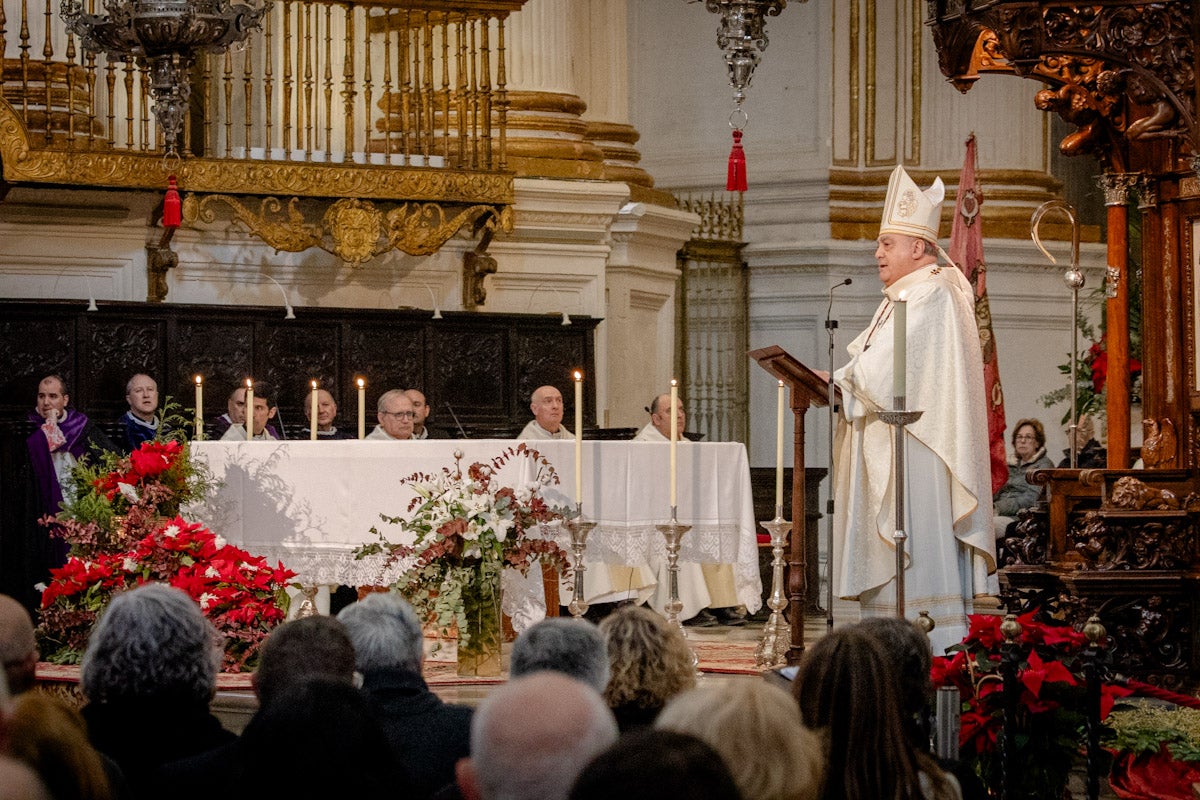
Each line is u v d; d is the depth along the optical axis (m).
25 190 15.10
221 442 10.48
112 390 14.72
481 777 3.54
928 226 10.20
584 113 18.94
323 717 4.46
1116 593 9.66
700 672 10.20
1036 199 19.77
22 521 13.12
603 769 3.13
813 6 20.06
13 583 13.11
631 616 5.59
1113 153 10.72
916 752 4.95
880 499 9.83
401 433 12.89
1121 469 10.35
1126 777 7.80
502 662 10.34
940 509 9.90
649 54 20.66
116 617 5.48
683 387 19.36
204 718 5.55
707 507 10.34
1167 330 10.53
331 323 15.61
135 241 15.52
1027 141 19.91
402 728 5.65
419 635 5.92
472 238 16.72
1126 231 10.83
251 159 15.09
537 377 16.39
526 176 17.06
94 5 14.62
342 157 15.94
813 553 15.30
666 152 20.53
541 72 17.52
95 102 15.83
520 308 17.25
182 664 5.47
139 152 14.64
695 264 19.55
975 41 10.30
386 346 15.82
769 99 20.25
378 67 17.44
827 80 19.95
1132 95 10.16
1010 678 6.99
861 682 4.84
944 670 7.41
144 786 5.39
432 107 15.94
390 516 9.94
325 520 10.12
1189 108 9.59
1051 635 7.52
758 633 13.45
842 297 19.72
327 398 13.90
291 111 17.19
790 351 19.84
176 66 11.50
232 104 17.27
